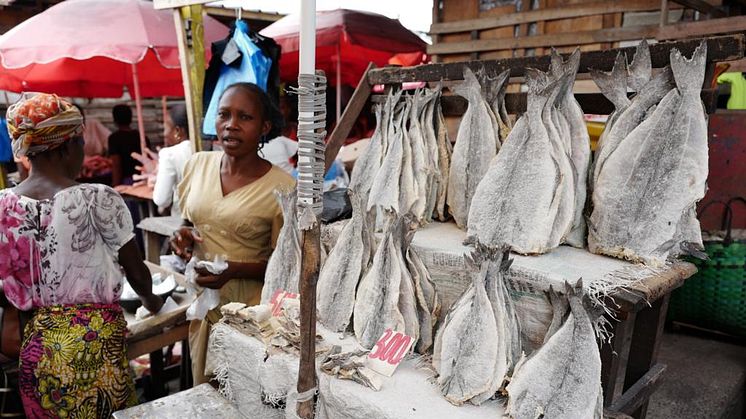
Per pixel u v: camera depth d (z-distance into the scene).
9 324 1.80
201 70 2.95
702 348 2.50
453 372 1.22
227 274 1.87
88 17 3.81
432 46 3.79
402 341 1.35
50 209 1.60
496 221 1.46
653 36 2.78
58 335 1.66
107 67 4.94
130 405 1.88
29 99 1.57
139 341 2.10
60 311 1.68
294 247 1.72
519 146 1.44
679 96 1.29
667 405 2.07
